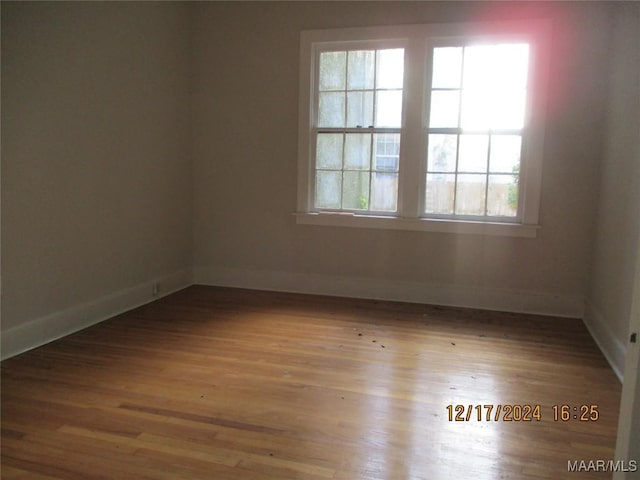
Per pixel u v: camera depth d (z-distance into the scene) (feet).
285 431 7.02
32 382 8.49
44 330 10.37
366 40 13.76
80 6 10.77
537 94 12.67
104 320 12.04
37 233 10.04
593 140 12.51
